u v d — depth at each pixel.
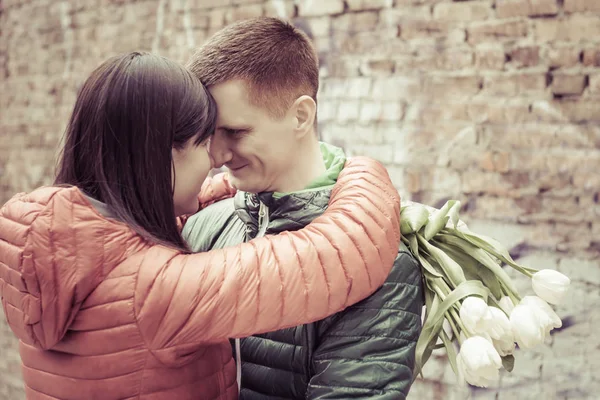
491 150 2.04
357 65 2.24
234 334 0.84
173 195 0.92
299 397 1.00
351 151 2.28
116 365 0.83
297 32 1.03
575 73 1.91
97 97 0.88
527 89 1.98
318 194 1.00
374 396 0.89
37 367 0.90
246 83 0.95
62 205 0.81
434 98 2.12
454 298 0.94
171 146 0.90
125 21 2.74
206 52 0.99
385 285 0.93
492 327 0.89
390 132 2.20
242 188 1.02
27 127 3.09
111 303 0.82
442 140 2.12
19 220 0.82
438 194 2.14
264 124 0.97
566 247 1.96
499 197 2.04
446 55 2.08
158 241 0.87
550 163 1.96
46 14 2.97
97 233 0.82
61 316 0.81
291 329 1.01
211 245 1.21
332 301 0.85
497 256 1.02
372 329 0.91
